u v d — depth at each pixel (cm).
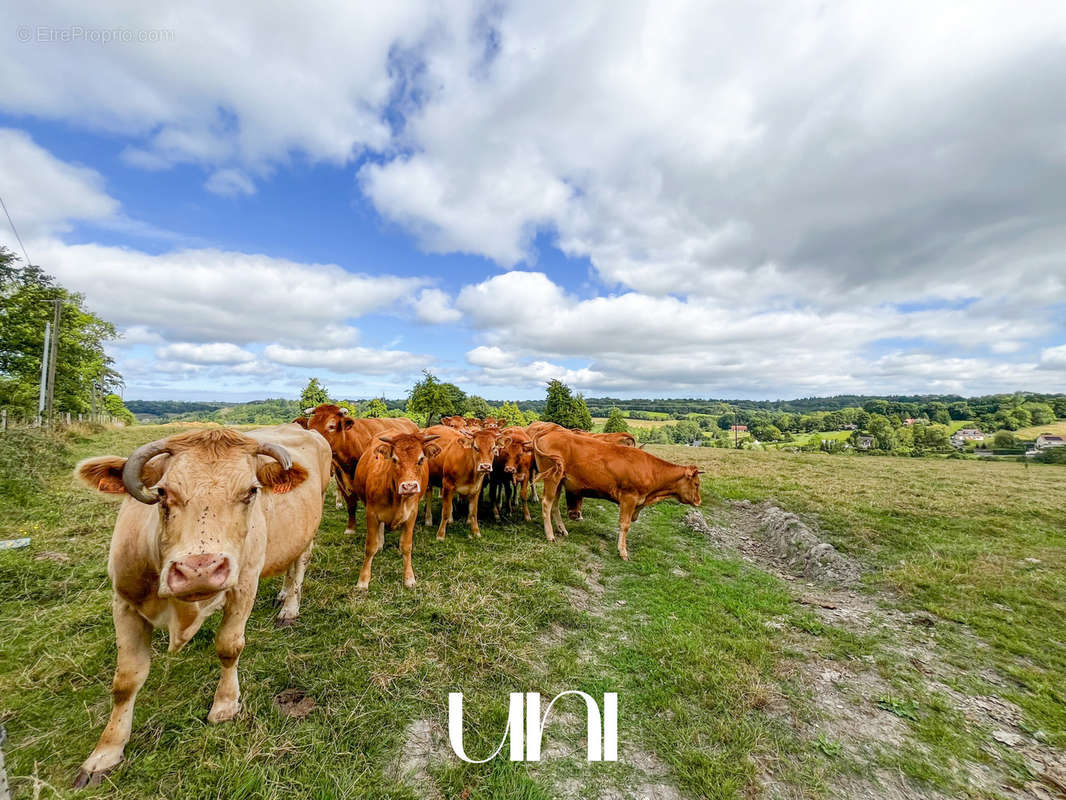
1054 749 375
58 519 652
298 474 290
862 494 1355
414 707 339
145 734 279
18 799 234
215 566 221
